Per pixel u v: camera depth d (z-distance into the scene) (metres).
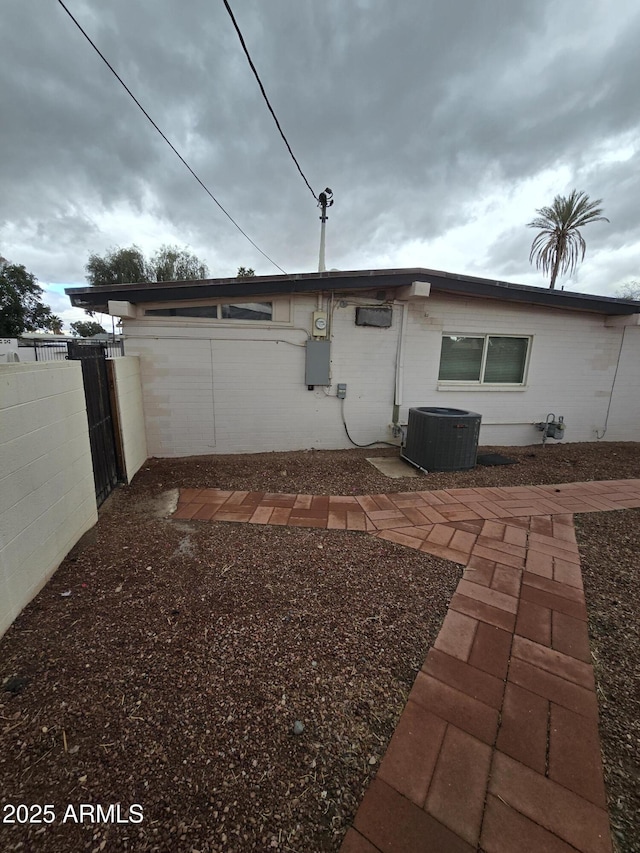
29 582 2.13
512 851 1.11
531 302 6.29
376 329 6.02
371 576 2.56
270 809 1.20
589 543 3.12
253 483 4.47
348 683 1.70
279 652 1.86
